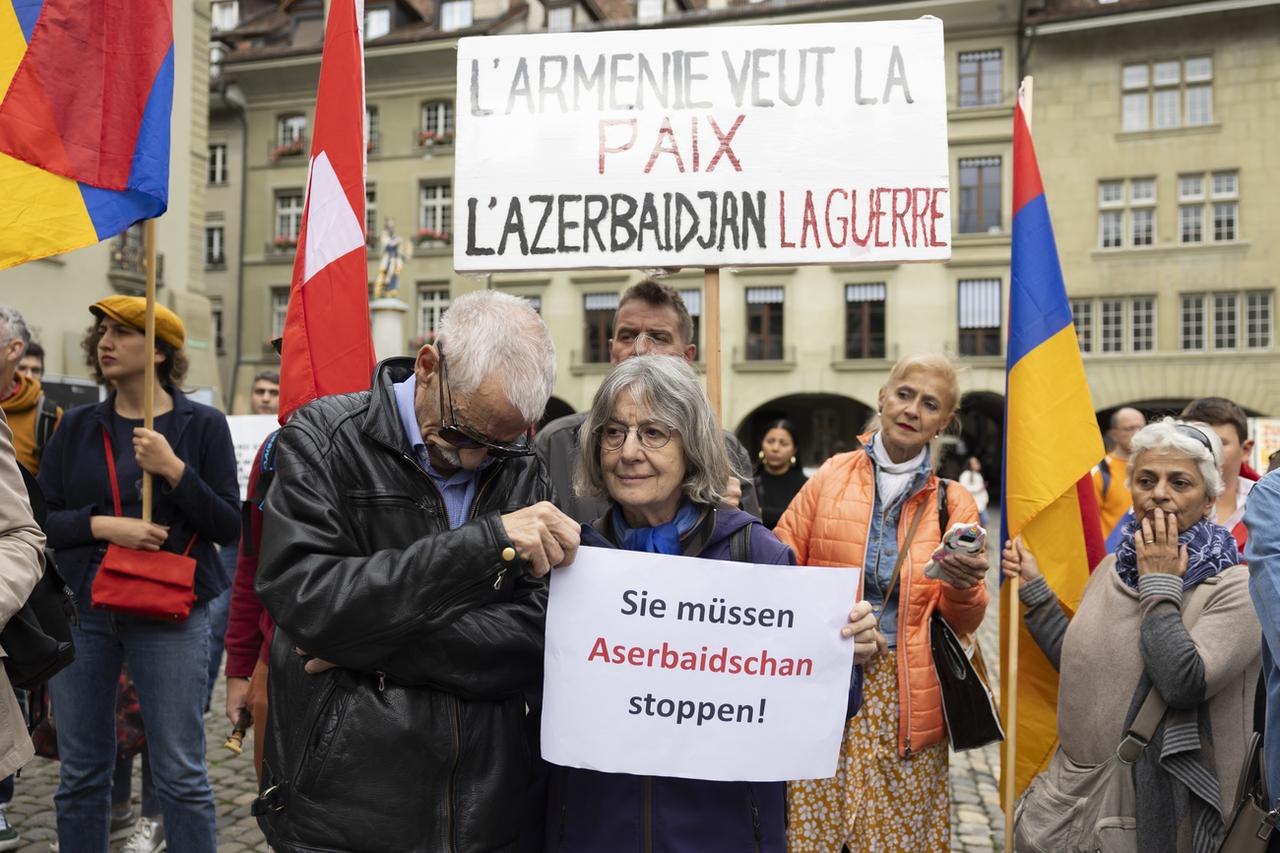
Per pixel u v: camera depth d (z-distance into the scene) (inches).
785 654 70.3
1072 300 949.8
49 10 96.3
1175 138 922.7
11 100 94.8
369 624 61.9
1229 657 85.6
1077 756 97.4
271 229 1158.3
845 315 968.9
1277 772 71.1
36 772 179.9
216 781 175.6
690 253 101.6
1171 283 925.2
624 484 72.7
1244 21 903.7
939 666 104.3
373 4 1131.9
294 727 66.2
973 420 1235.9
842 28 102.6
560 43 102.8
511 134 102.7
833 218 101.4
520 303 68.9
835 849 101.7
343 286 111.3
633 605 69.6
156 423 124.0
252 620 112.6
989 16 936.3
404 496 67.9
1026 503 115.4
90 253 674.2
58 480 121.5
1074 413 116.8
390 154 1093.8
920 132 101.7
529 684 71.1
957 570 94.9
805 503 113.8
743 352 986.7
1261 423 422.0
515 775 69.7
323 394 109.3
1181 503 93.0
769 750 69.6
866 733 102.3
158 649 114.6
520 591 72.6
